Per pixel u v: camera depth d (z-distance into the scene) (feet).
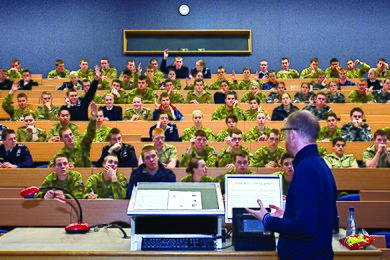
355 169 18.58
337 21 41.73
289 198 7.87
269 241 8.63
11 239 9.75
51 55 41.55
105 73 37.22
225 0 41.81
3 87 33.81
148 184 9.46
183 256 8.43
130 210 8.61
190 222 8.87
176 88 34.01
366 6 41.73
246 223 8.79
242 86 34.42
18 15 41.70
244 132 24.80
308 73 37.37
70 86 33.60
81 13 41.86
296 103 28.81
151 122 24.71
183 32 41.55
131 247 8.74
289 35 41.68
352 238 9.07
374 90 31.50
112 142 19.88
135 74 33.27
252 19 41.73
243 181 10.23
